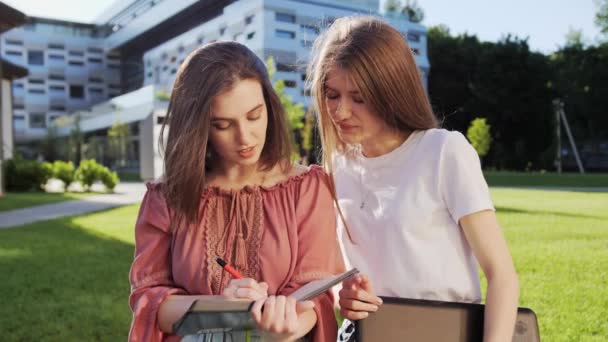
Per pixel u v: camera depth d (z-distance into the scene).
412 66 1.51
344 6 36.53
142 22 54.16
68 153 51.66
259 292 1.18
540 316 3.70
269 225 1.43
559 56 40.06
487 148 36.50
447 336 1.37
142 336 1.31
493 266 1.37
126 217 10.70
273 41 32.62
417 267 1.49
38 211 12.39
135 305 1.40
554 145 39.62
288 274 1.39
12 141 22.08
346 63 1.45
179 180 1.38
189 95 1.35
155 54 45.91
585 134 39.72
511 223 8.41
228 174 1.49
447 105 42.16
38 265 5.79
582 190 17.44
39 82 65.88
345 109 1.49
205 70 1.34
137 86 62.78
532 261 5.44
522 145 41.53
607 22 36.91
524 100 39.94
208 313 1.05
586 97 37.84
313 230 1.44
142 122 31.38
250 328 1.09
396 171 1.56
